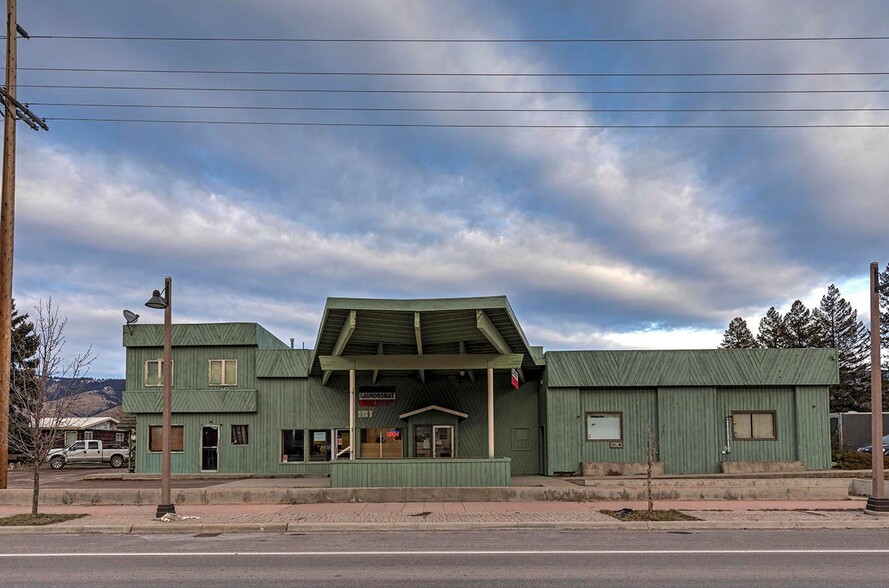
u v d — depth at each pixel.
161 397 28.17
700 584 9.09
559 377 26.14
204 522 15.13
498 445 27.72
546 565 10.42
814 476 24.25
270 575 9.78
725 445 26.03
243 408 27.83
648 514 15.72
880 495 16.33
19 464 38.47
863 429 41.69
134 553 11.77
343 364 21.11
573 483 22.02
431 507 17.31
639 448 26.08
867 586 8.95
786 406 26.44
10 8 21.36
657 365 26.27
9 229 20.91
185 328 28.50
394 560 10.91
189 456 27.84
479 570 10.05
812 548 11.98
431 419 27.28
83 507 18.05
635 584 9.09
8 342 20.41
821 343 68.50
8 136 21.20
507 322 18.83
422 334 19.84
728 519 15.19
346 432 28.00
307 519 15.43
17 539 13.70
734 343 71.06
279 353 28.31
